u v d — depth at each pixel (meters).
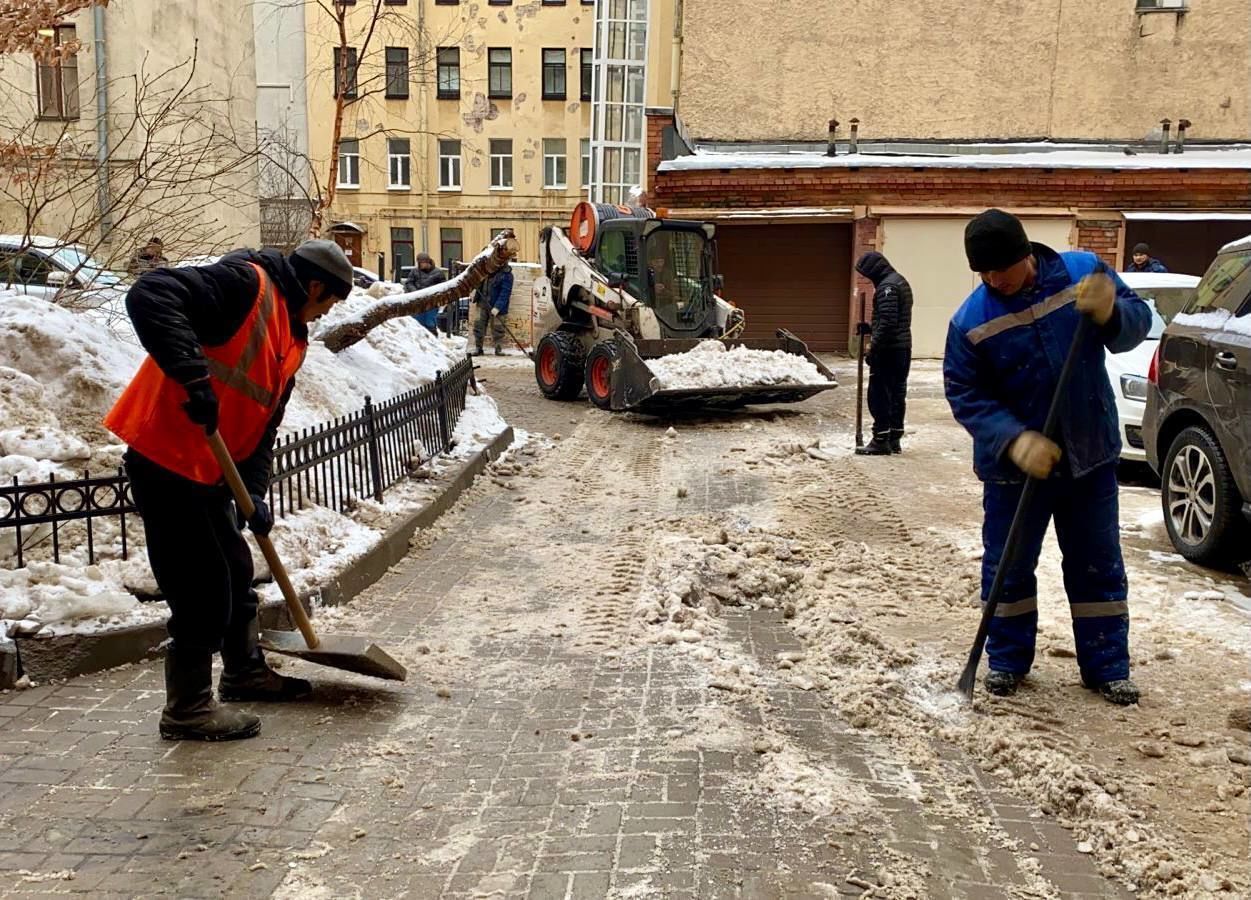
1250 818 3.30
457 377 10.27
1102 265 3.84
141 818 3.25
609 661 4.71
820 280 21.58
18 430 5.23
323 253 3.93
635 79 25.92
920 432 11.36
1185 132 23.45
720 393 11.70
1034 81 23.53
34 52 7.95
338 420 6.91
